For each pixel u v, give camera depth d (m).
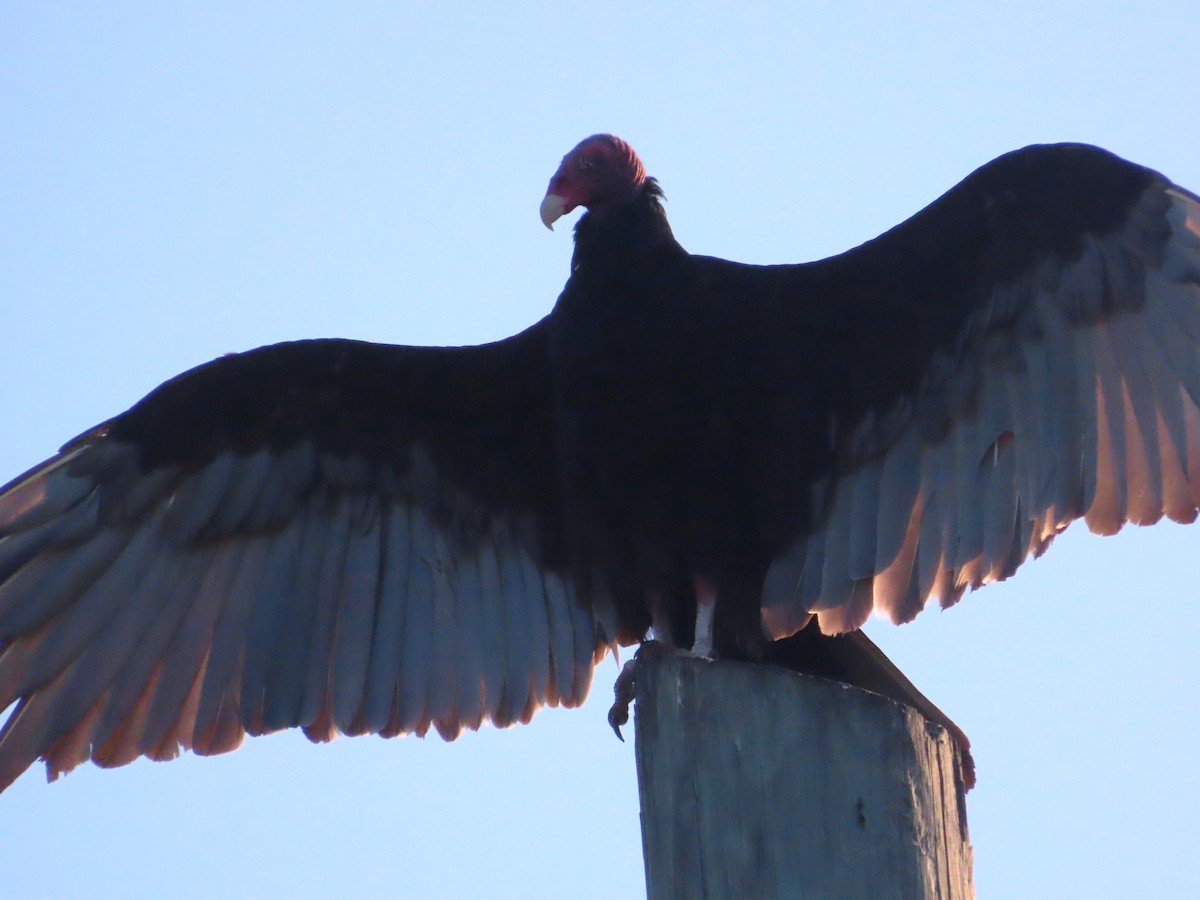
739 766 6.87
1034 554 9.02
